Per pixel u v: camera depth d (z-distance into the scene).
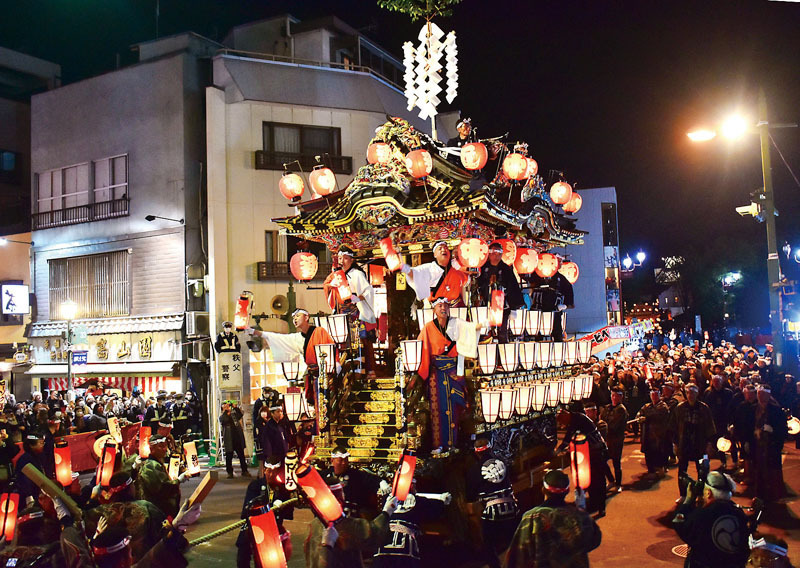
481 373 9.31
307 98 24.98
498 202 9.87
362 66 27.45
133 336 24.41
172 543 5.42
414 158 9.42
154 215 24.56
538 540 5.16
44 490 6.02
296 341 10.17
